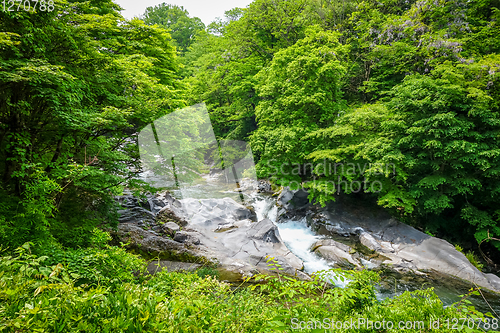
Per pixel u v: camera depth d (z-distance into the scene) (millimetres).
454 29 14273
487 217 11609
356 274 3434
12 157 5047
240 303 2873
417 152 12352
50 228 5555
